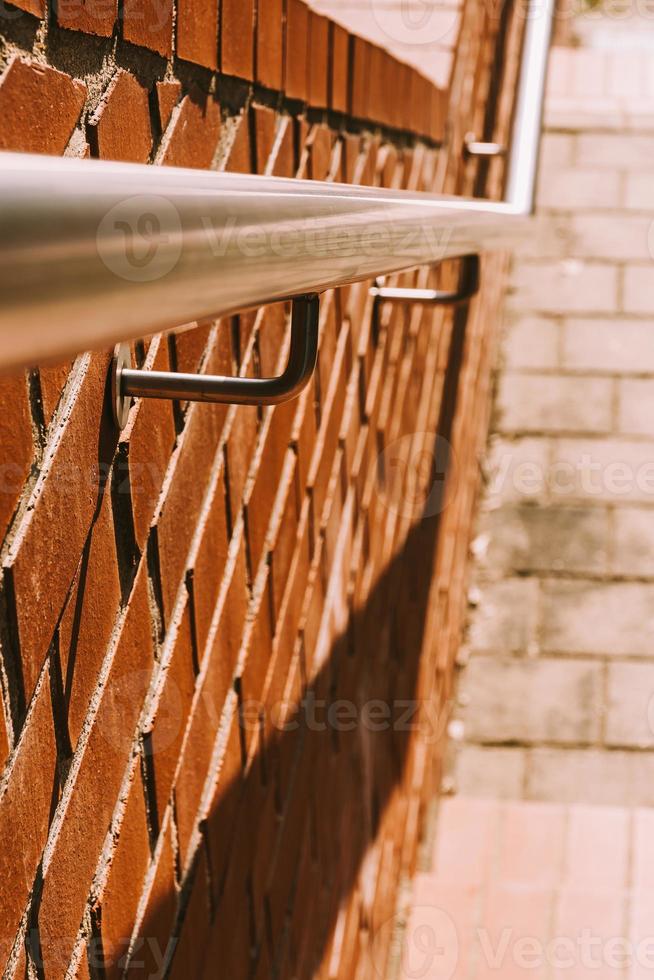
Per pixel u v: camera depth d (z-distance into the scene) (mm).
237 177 528
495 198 3365
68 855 743
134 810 880
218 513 1091
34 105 625
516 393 3963
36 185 320
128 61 786
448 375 2848
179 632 979
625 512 3664
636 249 4246
